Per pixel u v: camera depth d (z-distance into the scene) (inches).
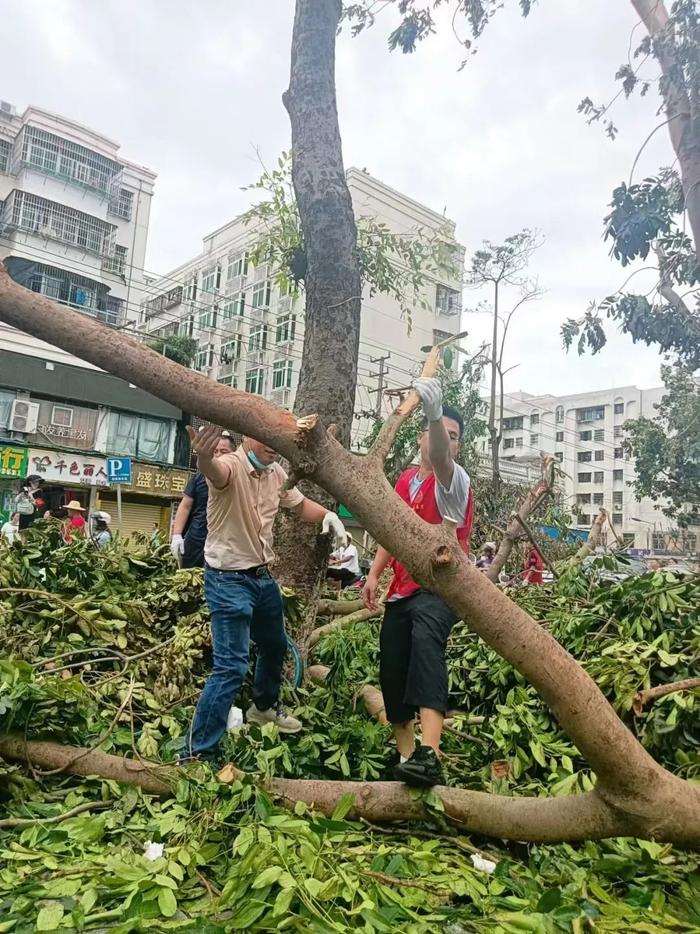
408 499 124.6
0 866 84.6
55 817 95.5
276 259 305.0
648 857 92.1
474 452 725.3
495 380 921.5
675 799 82.8
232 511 126.6
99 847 88.8
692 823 82.9
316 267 199.0
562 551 485.4
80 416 868.0
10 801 102.5
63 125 984.3
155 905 74.0
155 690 145.8
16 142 981.8
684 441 903.7
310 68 206.1
